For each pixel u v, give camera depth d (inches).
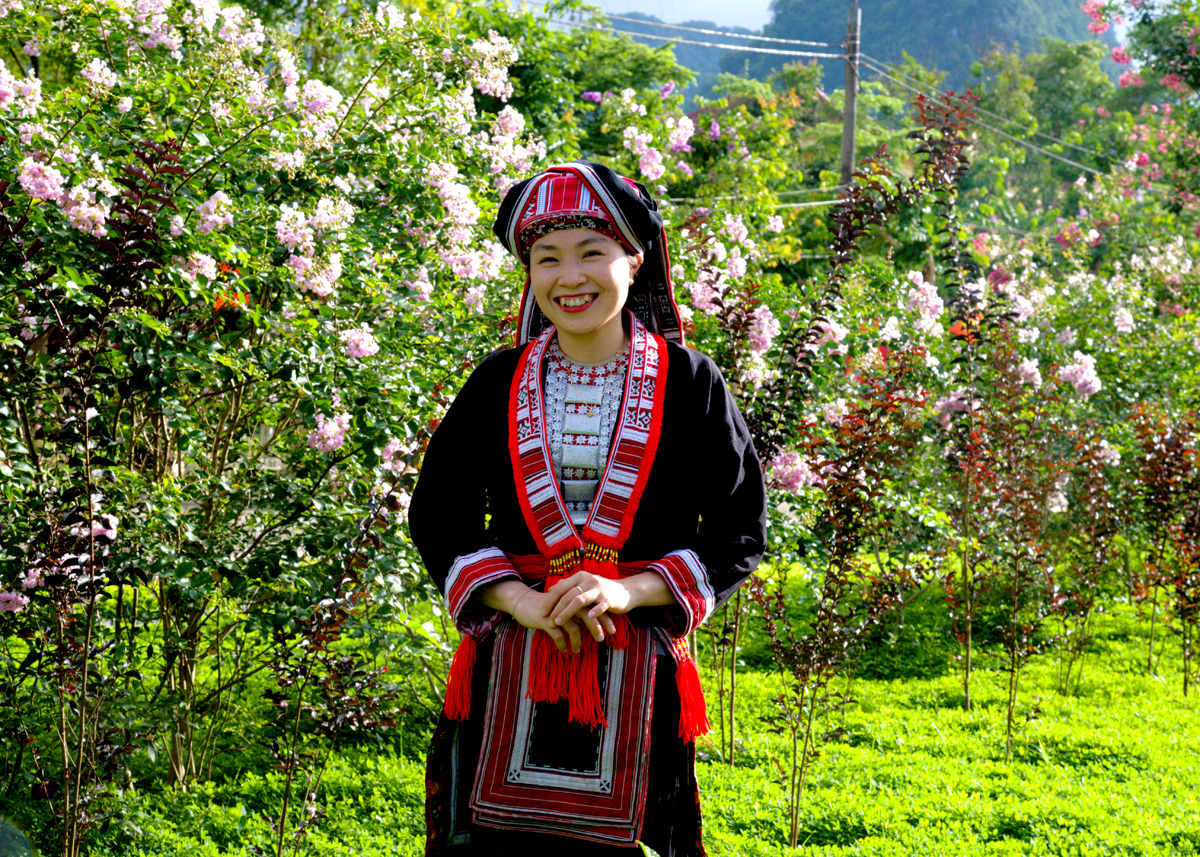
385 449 156.7
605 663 67.1
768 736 219.1
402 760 192.2
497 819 67.1
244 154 167.8
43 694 158.9
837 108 1400.1
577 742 67.3
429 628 177.3
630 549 69.0
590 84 778.2
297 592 166.1
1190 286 483.5
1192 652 284.8
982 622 312.7
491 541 73.7
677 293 212.4
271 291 179.2
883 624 295.6
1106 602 337.7
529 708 68.1
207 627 218.7
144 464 188.2
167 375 140.2
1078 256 622.8
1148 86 1526.8
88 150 144.3
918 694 260.5
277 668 141.2
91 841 156.3
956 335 262.5
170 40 185.2
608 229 69.9
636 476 68.7
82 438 127.9
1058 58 1849.2
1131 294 420.8
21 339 140.8
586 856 67.7
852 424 175.9
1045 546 244.5
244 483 173.0
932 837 169.0
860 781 194.7
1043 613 275.9
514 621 69.8
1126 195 727.1
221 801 177.8
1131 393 366.3
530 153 226.4
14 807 163.9
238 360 149.5
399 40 207.0
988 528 265.6
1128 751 215.9
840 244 199.8
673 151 549.0
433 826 70.8
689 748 69.5
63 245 136.2
